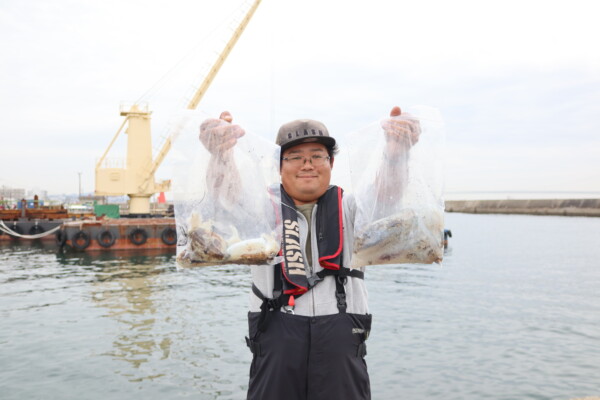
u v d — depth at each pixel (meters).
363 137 1.97
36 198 37.16
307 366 1.85
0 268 21.31
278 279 1.92
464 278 18.59
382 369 7.64
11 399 6.49
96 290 15.49
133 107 33.78
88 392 6.72
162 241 26.58
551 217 86.31
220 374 7.39
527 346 9.00
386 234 1.84
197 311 12.08
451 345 9.00
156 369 7.64
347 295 1.93
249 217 1.85
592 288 16.11
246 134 1.91
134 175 33.59
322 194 2.02
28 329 10.32
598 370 7.67
